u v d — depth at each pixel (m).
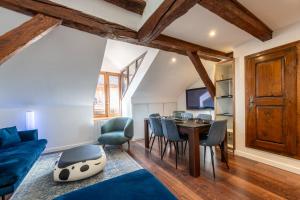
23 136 3.00
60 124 3.89
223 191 2.00
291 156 2.40
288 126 2.43
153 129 3.46
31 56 2.59
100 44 2.80
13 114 3.44
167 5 1.78
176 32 2.61
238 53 3.15
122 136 3.66
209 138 2.45
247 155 3.02
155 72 4.18
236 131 3.21
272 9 2.00
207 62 4.36
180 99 5.82
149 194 1.22
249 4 1.88
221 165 2.75
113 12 2.15
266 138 2.71
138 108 4.98
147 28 2.16
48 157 3.33
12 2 1.63
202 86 5.05
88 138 4.24
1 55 1.59
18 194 2.02
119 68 5.42
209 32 2.62
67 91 3.58
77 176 2.23
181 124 2.70
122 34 2.26
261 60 2.76
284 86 2.46
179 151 3.58
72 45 2.66
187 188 2.08
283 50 2.46
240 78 3.12
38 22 1.75
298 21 2.30
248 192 1.96
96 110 4.99
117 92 5.46
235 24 2.13
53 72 3.02
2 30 2.11
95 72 3.34
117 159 3.13
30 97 3.41
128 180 1.43
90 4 2.00
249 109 2.96
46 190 2.10
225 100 3.75
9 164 1.80
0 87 2.96
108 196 1.19
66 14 1.87
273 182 2.16
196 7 1.95
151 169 2.67
